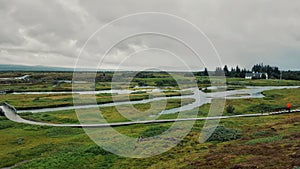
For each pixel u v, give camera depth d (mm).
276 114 69250
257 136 42156
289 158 26750
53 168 33094
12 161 37438
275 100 95938
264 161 26953
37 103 90562
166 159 34625
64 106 88188
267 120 59438
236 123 56281
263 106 83000
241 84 163750
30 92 125875
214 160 30453
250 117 65062
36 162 35438
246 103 87750
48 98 102438
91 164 33938
